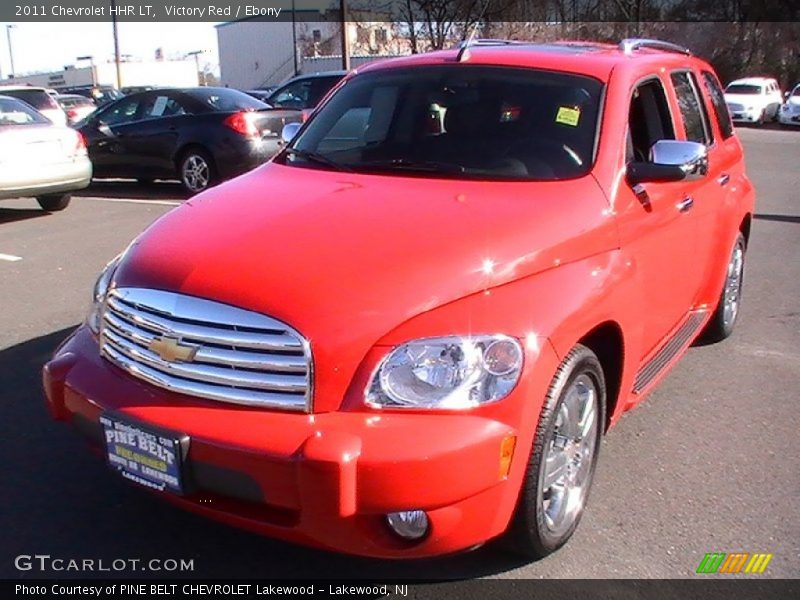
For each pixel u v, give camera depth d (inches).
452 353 114.5
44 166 404.8
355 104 181.2
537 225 134.2
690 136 197.6
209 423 114.8
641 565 134.0
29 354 220.2
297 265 121.1
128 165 506.3
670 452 172.4
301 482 108.7
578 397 134.9
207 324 118.7
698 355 230.1
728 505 152.3
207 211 142.8
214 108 487.8
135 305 126.6
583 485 140.7
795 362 224.8
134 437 119.6
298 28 1763.0
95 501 149.6
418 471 108.3
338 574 131.3
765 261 341.7
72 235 375.9
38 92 753.0
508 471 115.9
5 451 166.2
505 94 167.5
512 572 131.6
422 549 114.7
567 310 125.0
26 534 139.9
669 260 169.5
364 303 115.8
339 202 141.1
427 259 122.3
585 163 152.5
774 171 650.8
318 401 113.1
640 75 175.2
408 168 158.1
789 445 176.1
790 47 1711.4
